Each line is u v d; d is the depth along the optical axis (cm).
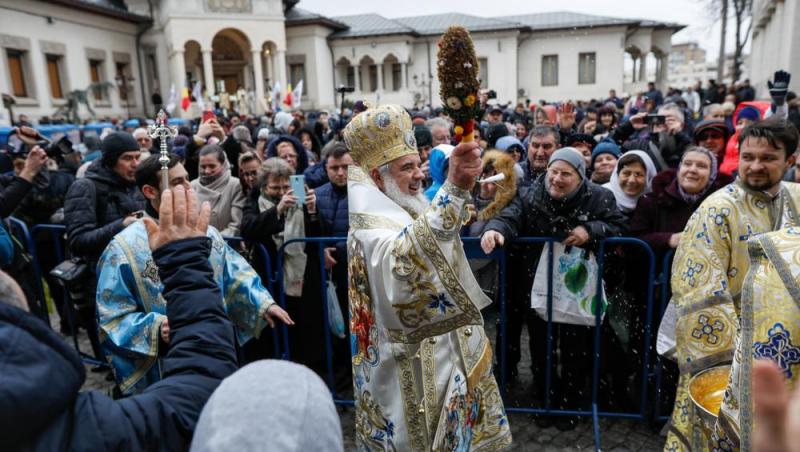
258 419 69
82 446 91
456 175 154
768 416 66
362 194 185
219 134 568
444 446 180
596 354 279
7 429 79
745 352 131
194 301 124
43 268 400
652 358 300
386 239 169
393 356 180
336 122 1084
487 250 243
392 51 2980
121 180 317
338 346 353
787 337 124
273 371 77
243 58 3089
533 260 289
